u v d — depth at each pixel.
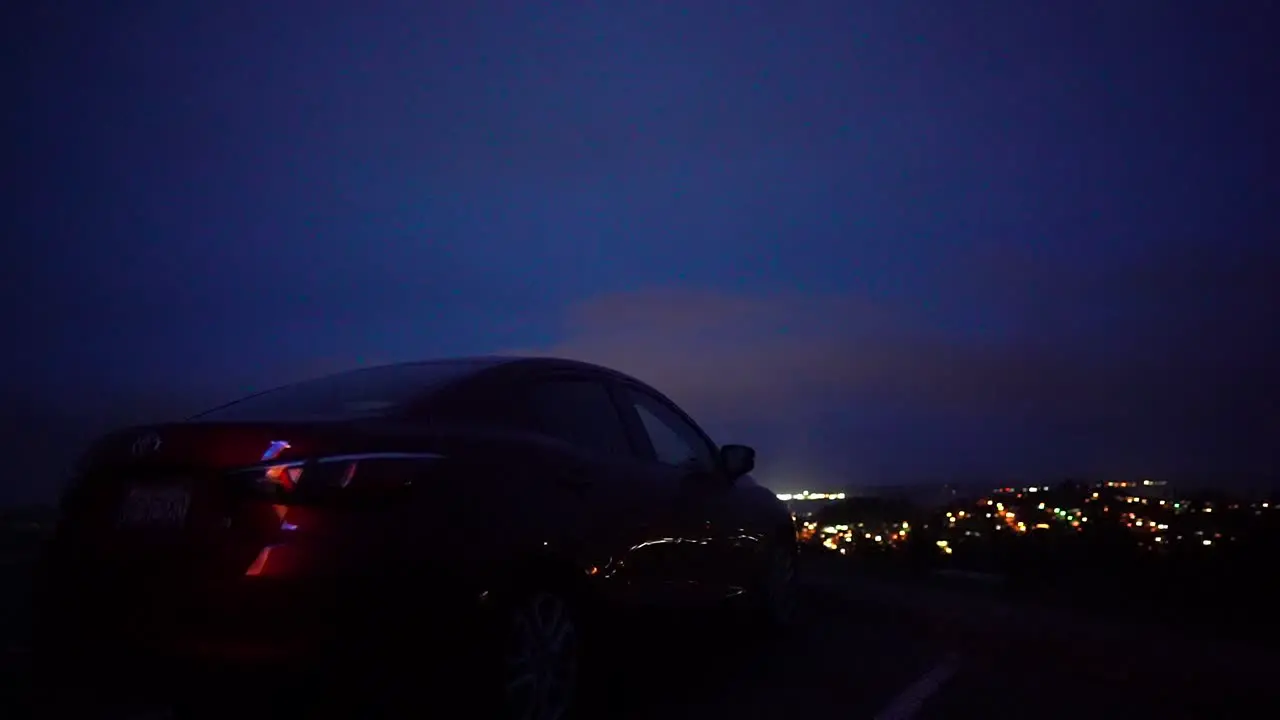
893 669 5.25
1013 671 5.17
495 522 3.54
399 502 3.26
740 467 5.60
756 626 5.94
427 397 3.77
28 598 3.47
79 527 3.37
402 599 3.19
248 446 3.18
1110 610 6.95
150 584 3.13
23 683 4.50
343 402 3.78
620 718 4.38
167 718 4.30
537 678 3.69
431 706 3.47
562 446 4.13
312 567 3.03
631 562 4.27
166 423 3.39
